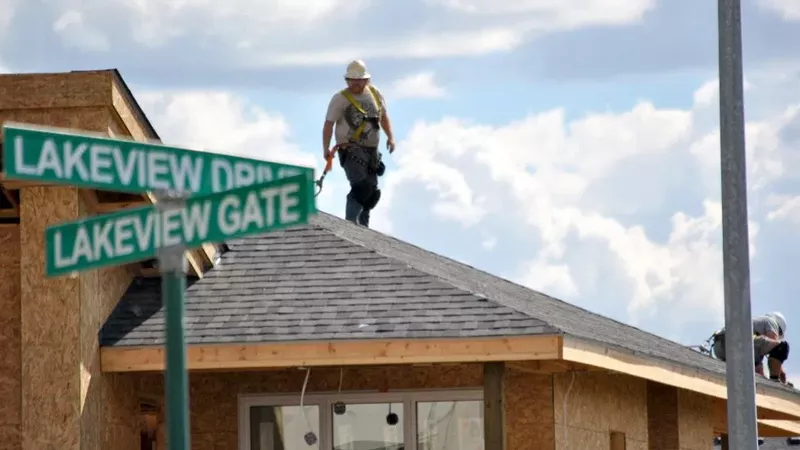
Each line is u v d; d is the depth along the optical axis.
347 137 31.55
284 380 25.59
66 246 9.59
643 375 25.42
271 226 9.65
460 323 22.67
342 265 24.77
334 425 25.47
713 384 28.83
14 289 23.38
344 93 31.52
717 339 41.25
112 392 23.86
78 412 22.66
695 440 32.94
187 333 23.03
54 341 22.80
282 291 24.11
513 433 25.27
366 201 32.06
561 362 24.45
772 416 36.25
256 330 23.00
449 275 26.09
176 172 10.02
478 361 22.31
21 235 23.02
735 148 19.95
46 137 9.53
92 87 22.34
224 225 9.70
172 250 9.70
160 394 25.47
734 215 19.88
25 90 22.44
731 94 19.98
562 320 25.22
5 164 9.50
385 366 25.30
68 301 22.84
